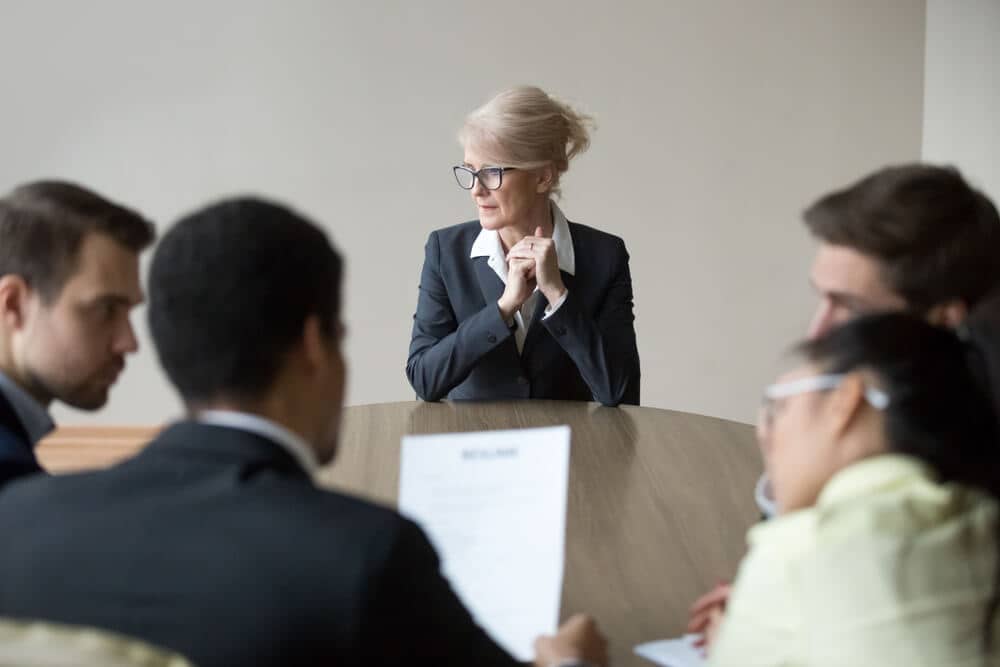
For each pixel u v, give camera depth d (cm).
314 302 161
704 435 363
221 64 629
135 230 232
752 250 682
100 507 150
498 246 421
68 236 221
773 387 170
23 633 125
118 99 627
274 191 644
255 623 138
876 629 142
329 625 138
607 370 397
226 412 160
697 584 243
